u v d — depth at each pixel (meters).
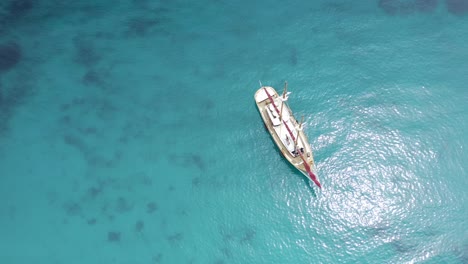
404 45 82.62
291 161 70.44
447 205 70.75
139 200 71.69
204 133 76.31
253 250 68.19
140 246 68.62
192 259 67.69
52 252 68.00
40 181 72.88
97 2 87.25
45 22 85.12
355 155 74.44
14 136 75.94
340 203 71.50
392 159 74.12
